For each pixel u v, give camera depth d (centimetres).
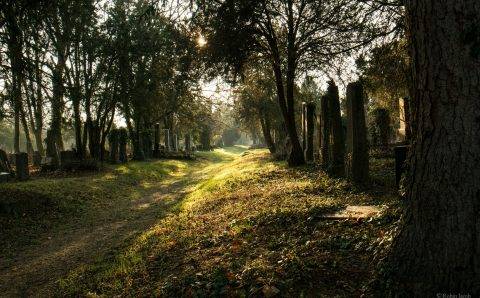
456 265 381
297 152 1933
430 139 399
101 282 692
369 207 834
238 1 1630
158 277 651
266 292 481
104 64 2608
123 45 2272
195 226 962
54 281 781
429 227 403
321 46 1894
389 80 1593
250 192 1298
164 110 4050
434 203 397
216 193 1450
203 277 578
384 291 429
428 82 395
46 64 1862
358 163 1186
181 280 583
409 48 425
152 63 2627
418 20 399
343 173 1373
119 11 2242
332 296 461
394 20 1442
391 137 2188
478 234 373
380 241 541
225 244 739
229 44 1789
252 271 546
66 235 1177
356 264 520
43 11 1340
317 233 683
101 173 2384
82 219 1392
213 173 2681
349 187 1148
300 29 1920
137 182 2322
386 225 650
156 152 4066
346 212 798
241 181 1599
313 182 1309
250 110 3634
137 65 2659
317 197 1063
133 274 690
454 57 374
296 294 477
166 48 2067
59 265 891
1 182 1827
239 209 1045
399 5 1328
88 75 2617
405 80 1539
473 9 362
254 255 631
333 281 493
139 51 2230
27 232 1193
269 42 1942
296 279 504
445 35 376
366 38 1590
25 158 1955
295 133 1948
